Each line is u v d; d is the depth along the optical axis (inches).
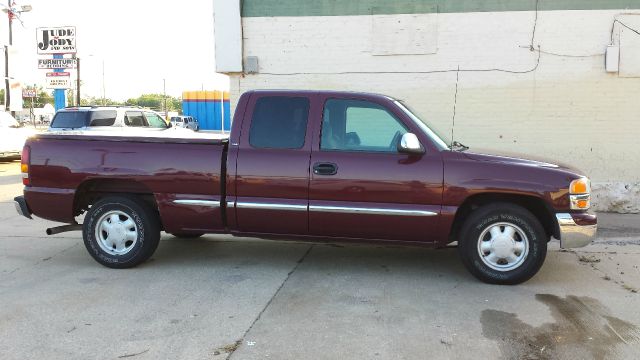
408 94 390.6
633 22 365.1
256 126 223.1
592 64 372.5
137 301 193.2
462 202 208.8
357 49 392.5
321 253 261.1
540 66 377.1
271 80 403.9
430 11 382.0
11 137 707.4
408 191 210.7
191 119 1359.5
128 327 169.8
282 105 223.3
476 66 382.3
